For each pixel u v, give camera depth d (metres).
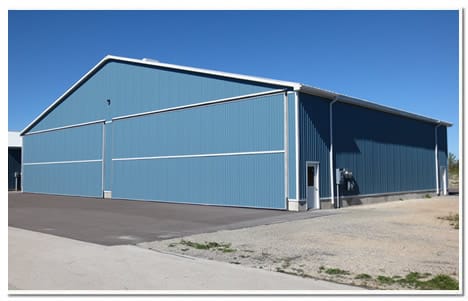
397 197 26.62
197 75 23.50
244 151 20.91
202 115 23.14
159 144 25.77
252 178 20.48
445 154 33.69
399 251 9.91
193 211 19.48
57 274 7.84
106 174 29.92
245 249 10.25
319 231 12.96
